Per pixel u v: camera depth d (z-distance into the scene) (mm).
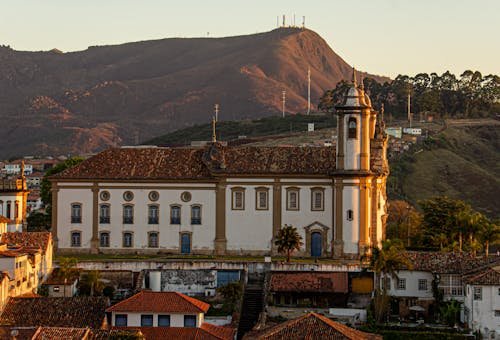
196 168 125750
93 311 94500
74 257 121000
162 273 113562
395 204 165625
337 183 120375
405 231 142375
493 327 99312
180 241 124812
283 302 109000
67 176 125688
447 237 129875
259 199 123312
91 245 125500
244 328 103812
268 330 83438
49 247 112812
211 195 124375
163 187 124938
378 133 125250
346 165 120312
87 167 127000
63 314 94000
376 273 107750
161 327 92188
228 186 123688
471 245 122000
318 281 109688
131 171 125875
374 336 83875
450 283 105812
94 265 114062
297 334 80188
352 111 120250
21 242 112375
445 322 103688
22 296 98875
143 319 94312
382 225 126562
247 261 113750
